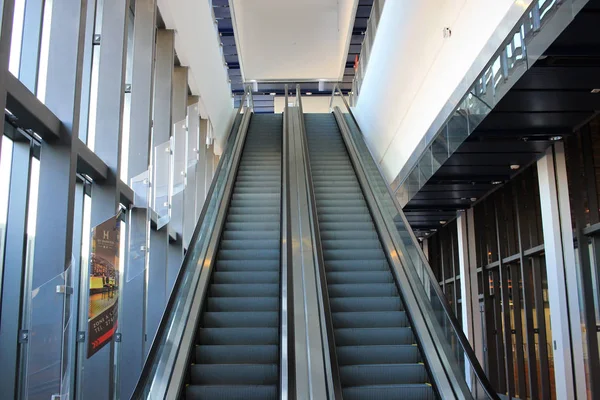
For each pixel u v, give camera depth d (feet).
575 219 25.18
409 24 34.09
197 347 19.84
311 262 23.34
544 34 17.44
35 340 15.49
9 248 17.79
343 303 22.86
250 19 71.56
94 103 24.97
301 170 34.47
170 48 33.30
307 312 19.75
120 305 26.63
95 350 18.70
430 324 19.98
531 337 31.01
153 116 32.65
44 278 17.40
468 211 40.06
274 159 42.32
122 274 26.81
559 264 25.73
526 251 31.17
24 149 18.25
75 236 22.33
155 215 28.94
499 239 34.99
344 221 31.24
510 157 27.91
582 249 24.75
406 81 36.58
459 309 43.27
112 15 24.76
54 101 18.63
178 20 33.71
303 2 71.00
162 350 16.78
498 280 36.52
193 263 22.18
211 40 43.45
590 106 22.11
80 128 23.70
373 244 28.04
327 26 71.46
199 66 40.47
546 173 26.66
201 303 21.54
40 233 17.67
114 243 20.80
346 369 18.88
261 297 23.03
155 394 15.64
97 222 22.35
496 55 21.34
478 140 25.44
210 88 45.29
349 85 74.43
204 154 45.83
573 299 25.25
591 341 24.12
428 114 32.07
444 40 28.86
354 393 17.76
